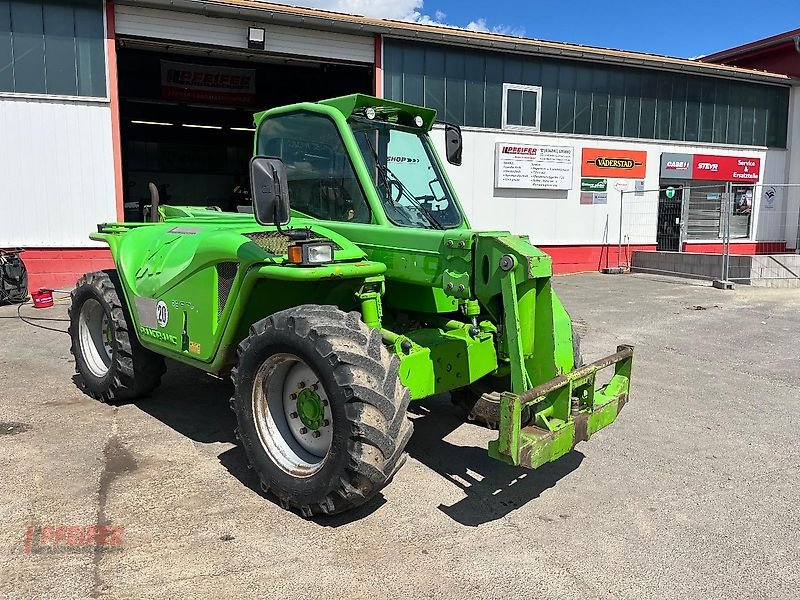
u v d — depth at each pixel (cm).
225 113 1830
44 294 929
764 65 1888
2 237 1037
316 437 339
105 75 1061
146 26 1087
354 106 392
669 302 1052
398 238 369
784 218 1702
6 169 1027
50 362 628
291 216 429
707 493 375
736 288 1205
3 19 1002
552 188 1425
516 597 269
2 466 383
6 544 298
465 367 376
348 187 396
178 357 421
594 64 1434
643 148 1516
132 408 497
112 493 351
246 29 1153
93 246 1085
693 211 1599
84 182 1070
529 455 298
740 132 1623
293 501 329
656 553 307
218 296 381
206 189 2019
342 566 288
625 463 417
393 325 421
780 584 285
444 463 410
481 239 340
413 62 1271
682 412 523
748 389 589
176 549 297
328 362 305
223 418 477
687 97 1548
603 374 628
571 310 972
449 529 325
